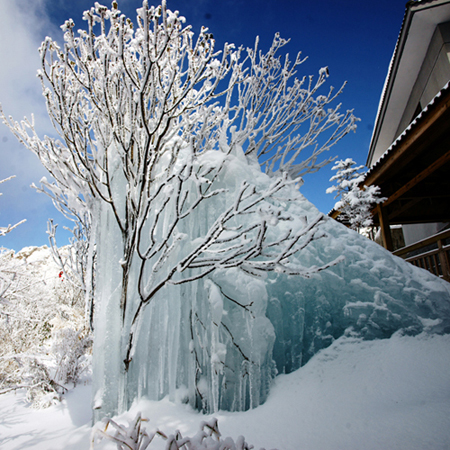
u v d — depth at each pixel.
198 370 2.56
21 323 5.43
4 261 4.80
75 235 4.56
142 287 2.43
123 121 2.65
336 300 2.78
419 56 8.48
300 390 2.33
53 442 2.14
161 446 1.89
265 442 1.85
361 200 7.21
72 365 4.49
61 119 2.39
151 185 2.88
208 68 2.46
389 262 2.91
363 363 2.41
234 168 3.05
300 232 2.01
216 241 2.24
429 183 7.02
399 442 1.57
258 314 2.54
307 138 4.25
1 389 3.92
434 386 2.02
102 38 2.11
